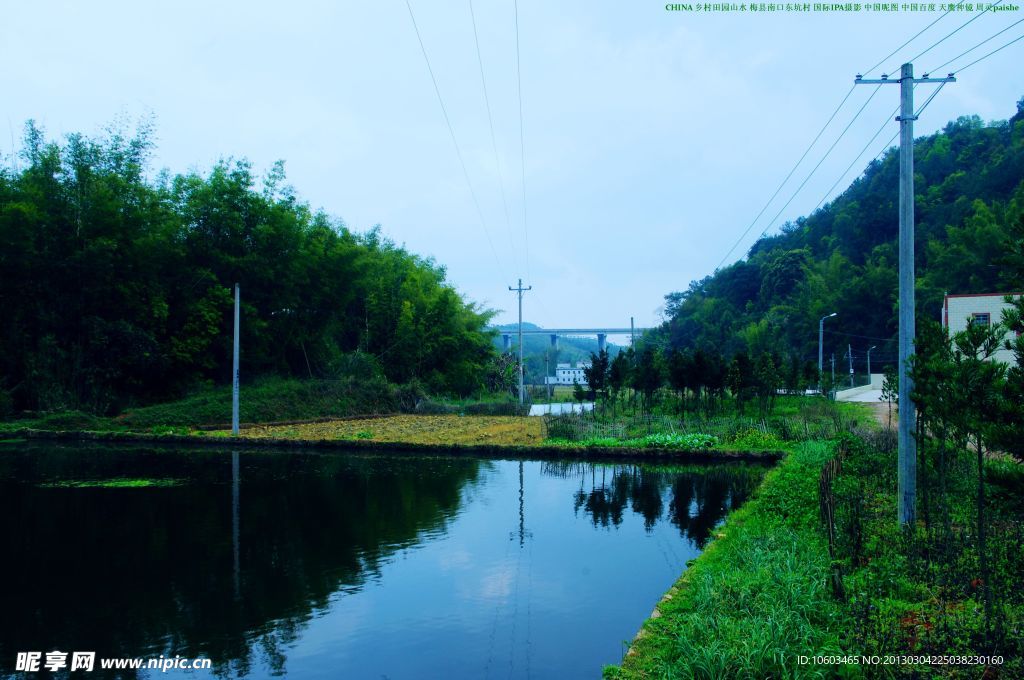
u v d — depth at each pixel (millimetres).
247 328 34375
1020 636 6047
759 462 21656
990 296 26156
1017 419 6074
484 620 8492
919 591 7633
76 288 29391
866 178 101750
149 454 23344
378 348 44281
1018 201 54406
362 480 18391
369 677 6988
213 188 33344
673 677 5676
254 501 15492
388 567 10633
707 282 118812
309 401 34688
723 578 7883
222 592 9469
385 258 46688
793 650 5812
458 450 23734
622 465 21438
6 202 27609
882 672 5547
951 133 96562
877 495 13227
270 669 7184
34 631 8133
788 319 81000
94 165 29625
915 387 9820
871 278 71500
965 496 12078
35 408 29312
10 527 13008
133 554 11273
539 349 137125
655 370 31891
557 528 13156
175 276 32406
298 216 36844
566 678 6922
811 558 8469
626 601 9133
